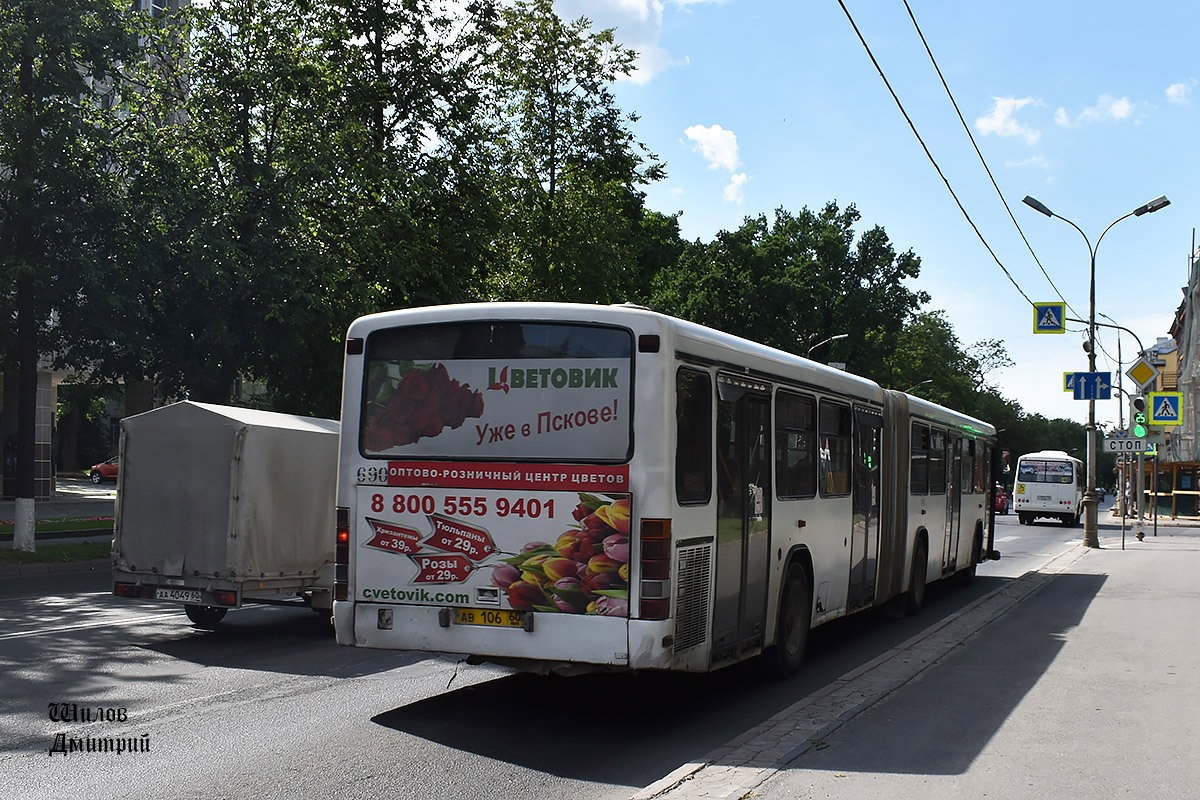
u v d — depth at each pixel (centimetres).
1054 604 1496
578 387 734
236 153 2267
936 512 1600
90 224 2144
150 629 1209
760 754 646
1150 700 822
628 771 644
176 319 2303
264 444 1185
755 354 880
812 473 1021
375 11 2544
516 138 3312
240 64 2345
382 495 775
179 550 1176
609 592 712
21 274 2045
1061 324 2806
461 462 756
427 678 935
